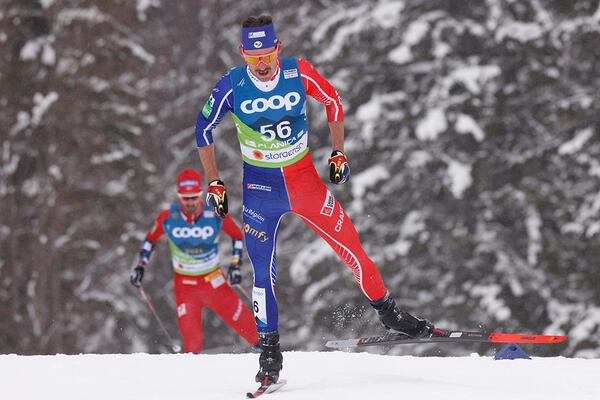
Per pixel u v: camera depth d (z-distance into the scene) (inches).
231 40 2844.5
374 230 1969.7
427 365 669.3
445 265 1925.4
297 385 573.3
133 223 2287.2
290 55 2709.2
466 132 1807.3
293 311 2416.3
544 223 1929.1
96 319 2167.8
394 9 1950.1
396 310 592.1
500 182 1941.4
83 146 2260.1
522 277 1827.0
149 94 2659.9
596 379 577.9
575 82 1951.3
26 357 754.2
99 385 595.8
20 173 2269.9
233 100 542.9
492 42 1937.7
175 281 1003.3
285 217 2480.3
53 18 2327.8
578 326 1766.7
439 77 1882.4
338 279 1975.9
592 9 1895.9
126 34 2445.9
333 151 558.9
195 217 976.3
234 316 992.2
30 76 2300.7
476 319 1812.3
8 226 2239.2
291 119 543.8
